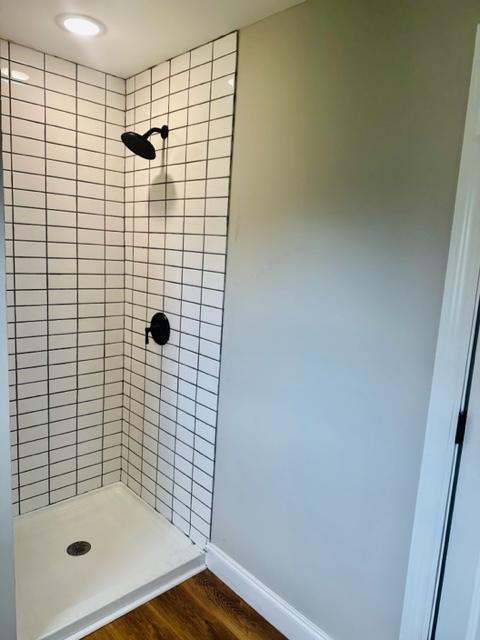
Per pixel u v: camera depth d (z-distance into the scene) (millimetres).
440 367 1210
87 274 2314
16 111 1966
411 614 1339
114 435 2578
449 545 1278
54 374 2273
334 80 1384
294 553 1672
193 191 1945
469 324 1165
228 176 1772
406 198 1246
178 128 1991
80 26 1723
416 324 1256
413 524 1311
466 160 1115
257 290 1707
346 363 1437
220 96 1771
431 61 1165
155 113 2119
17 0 1533
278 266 1617
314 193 1475
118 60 2047
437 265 1198
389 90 1257
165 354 2211
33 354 2182
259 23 1597
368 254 1348
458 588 1276
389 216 1288
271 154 1599
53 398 2291
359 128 1335
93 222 2297
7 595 1469
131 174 2316
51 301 2203
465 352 1180
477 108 1084
